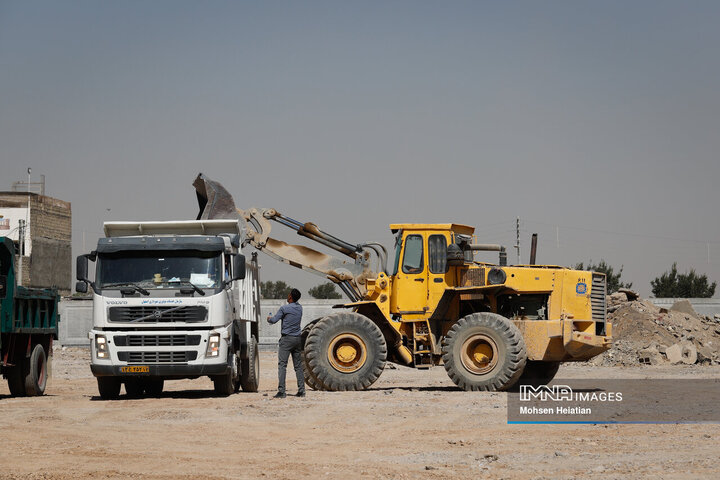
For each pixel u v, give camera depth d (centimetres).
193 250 2547
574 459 1438
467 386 2636
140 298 2494
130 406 2338
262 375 4241
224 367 2505
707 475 1269
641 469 1327
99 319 2500
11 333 2667
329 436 1761
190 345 2488
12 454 1548
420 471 1353
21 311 2709
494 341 2625
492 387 2614
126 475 1340
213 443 1678
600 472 1312
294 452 1567
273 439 1725
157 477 1325
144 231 2845
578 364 4634
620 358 4631
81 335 7056
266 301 6956
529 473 1320
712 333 5303
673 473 1288
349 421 1972
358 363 2720
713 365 4556
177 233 2858
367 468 1388
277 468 1398
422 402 2328
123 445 1653
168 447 1630
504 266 2823
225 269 2572
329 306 6931
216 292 2512
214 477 1323
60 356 5972
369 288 2828
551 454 1491
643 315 5162
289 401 2364
